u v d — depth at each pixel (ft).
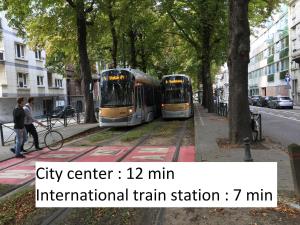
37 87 151.53
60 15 81.61
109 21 90.89
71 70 187.62
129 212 23.02
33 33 91.91
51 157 42.78
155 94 101.81
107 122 73.05
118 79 73.77
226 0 89.35
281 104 144.25
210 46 104.68
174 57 160.76
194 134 57.77
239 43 42.63
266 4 93.09
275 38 206.18
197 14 95.76
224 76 350.64
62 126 79.66
